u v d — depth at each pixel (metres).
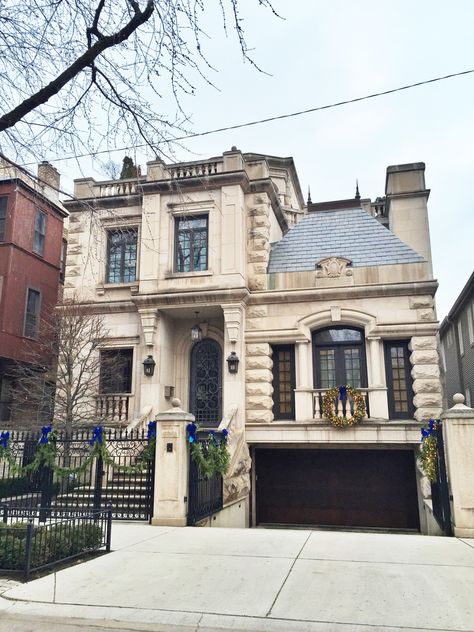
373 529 17.94
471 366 28.44
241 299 18.59
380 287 18.30
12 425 19.28
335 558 8.28
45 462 12.83
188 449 12.20
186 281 19.09
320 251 20.05
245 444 17.91
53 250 26.36
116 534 10.43
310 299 18.89
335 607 5.97
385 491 18.39
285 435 17.95
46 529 8.00
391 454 18.61
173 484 11.74
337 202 21.48
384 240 19.66
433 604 6.04
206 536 10.21
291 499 18.95
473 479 10.23
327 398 17.72
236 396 17.98
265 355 18.80
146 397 18.64
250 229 20.08
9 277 23.00
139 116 8.20
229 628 5.51
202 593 6.56
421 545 9.27
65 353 18.52
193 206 19.70
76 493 14.04
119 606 6.17
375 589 6.61
